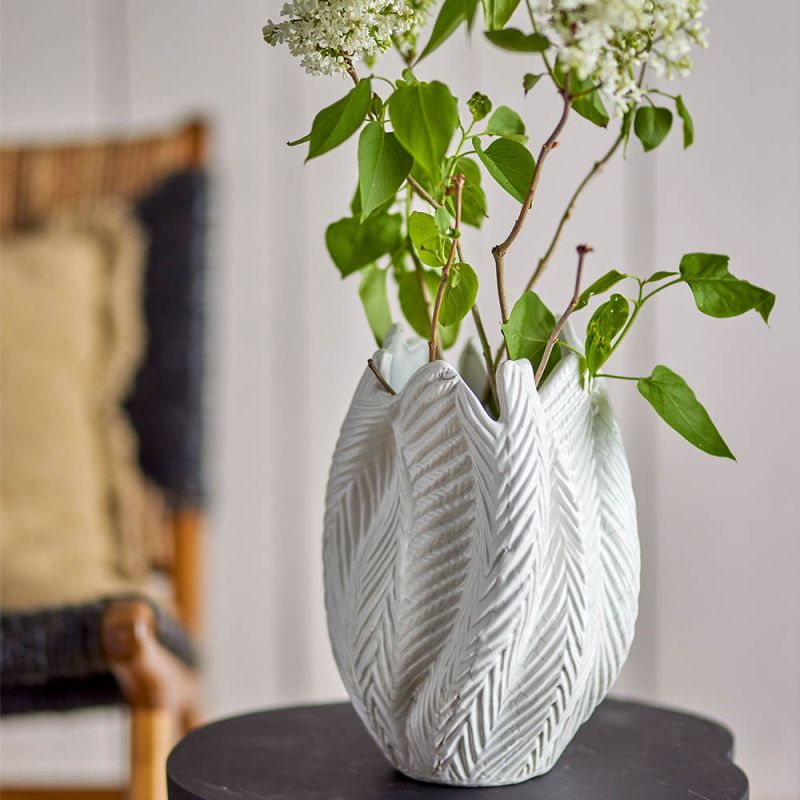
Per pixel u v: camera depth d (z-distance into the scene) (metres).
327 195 1.76
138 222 1.47
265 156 1.76
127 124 1.77
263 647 1.79
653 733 0.83
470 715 0.68
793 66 1.65
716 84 1.65
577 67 0.60
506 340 0.70
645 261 1.66
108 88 1.77
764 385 1.66
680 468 1.68
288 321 1.77
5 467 1.38
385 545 0.70
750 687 1.69
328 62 0.66
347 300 1.76
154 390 1.43
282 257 1.77
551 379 0.69
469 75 1.65
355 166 1.75
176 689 1.07
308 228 1.76
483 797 0.70
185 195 1.47
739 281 0.69
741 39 1.65
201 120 1.51
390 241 0.79
